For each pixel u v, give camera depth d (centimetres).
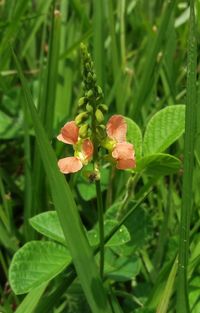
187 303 13
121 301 18
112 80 23
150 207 19
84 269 13
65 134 13
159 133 15
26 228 19
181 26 26
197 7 18
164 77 22
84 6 25
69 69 23
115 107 22
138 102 20
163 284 15
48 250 15
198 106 16
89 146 13
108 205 19
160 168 15
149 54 22
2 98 23
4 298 16
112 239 15
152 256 18
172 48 21
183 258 13
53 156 13
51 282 17
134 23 26
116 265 16
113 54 22
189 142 13
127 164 13
